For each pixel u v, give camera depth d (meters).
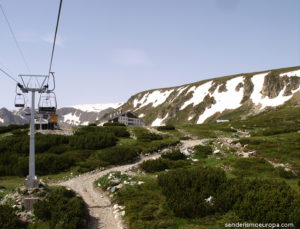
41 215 17.41
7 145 47.78
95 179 31.22
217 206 18.20
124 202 20.89
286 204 16.22
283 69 197.12
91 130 65.25
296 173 27.69
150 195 21.92
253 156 35.31
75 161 40.97
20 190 20.80
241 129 75.38
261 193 17.69
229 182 21.52
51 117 68.75
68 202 19.09
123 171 33.44
